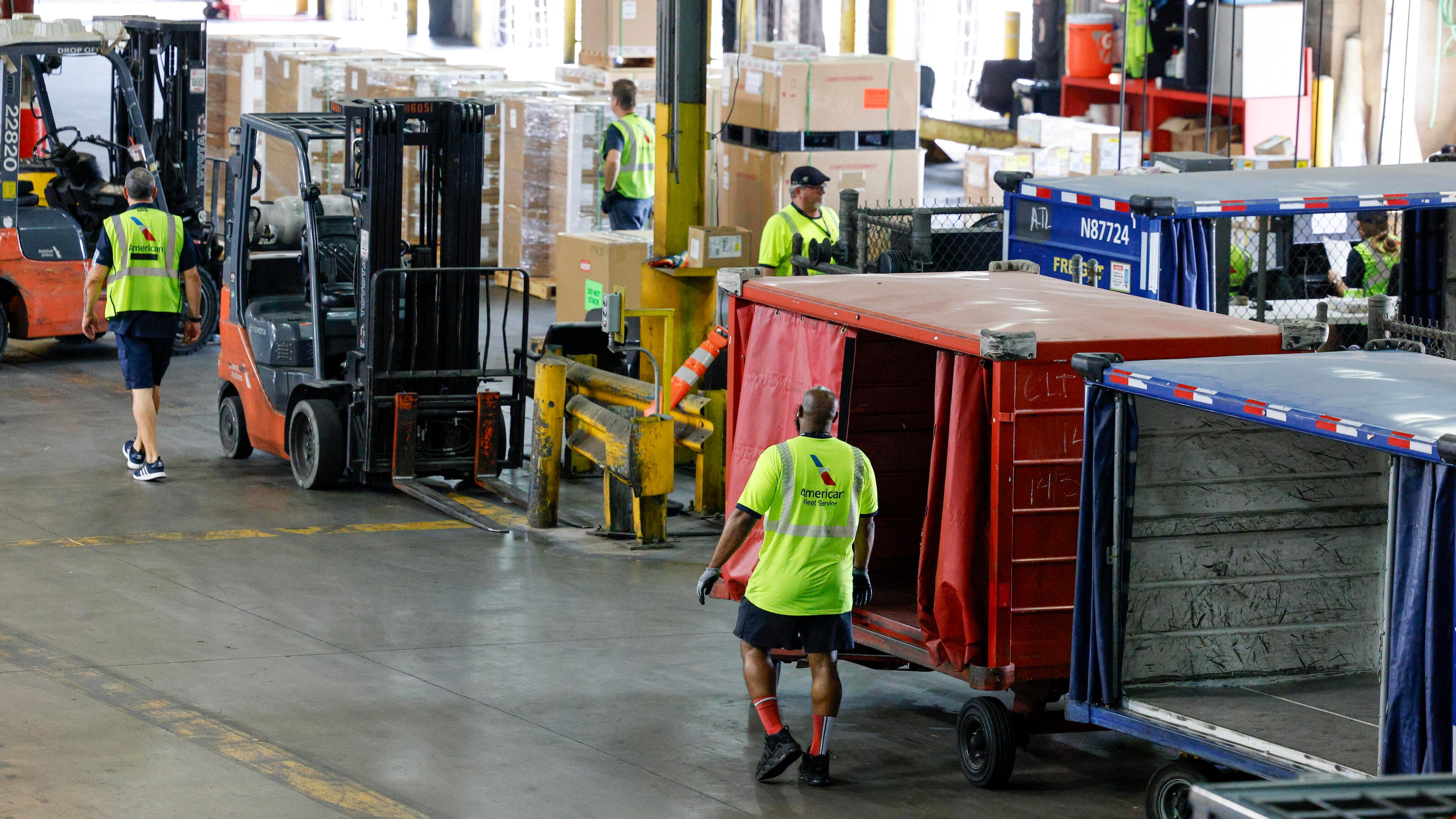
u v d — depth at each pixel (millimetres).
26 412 24250
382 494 20953
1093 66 32156
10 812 10570
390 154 20000
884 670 15055
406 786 11484
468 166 20516
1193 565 11422
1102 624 11039
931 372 14352
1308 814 5266
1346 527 11727
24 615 15234
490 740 12586
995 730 11844
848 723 13547
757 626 11891
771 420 13602
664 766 12242
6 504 19422
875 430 14312
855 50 39156
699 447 19625
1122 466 10875
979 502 11648
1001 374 11367
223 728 12484
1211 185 16891
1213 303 16312
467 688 13844
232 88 37625
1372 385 10117
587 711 13406
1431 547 8828
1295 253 19094
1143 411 11117
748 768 12305
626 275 26344
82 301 27109
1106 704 11156
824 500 11781
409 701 13422
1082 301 12977
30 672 13562
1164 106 30500
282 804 10961
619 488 19203
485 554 18359
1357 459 11664
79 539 18094
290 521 19391
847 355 12742
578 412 19703
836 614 11891
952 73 38562
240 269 21734
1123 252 16438
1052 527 11609
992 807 11703
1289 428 9742
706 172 29344
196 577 16875
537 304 32219
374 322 20188
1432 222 18266
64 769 11391
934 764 12617
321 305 20672
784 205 26641
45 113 28125
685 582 17531
